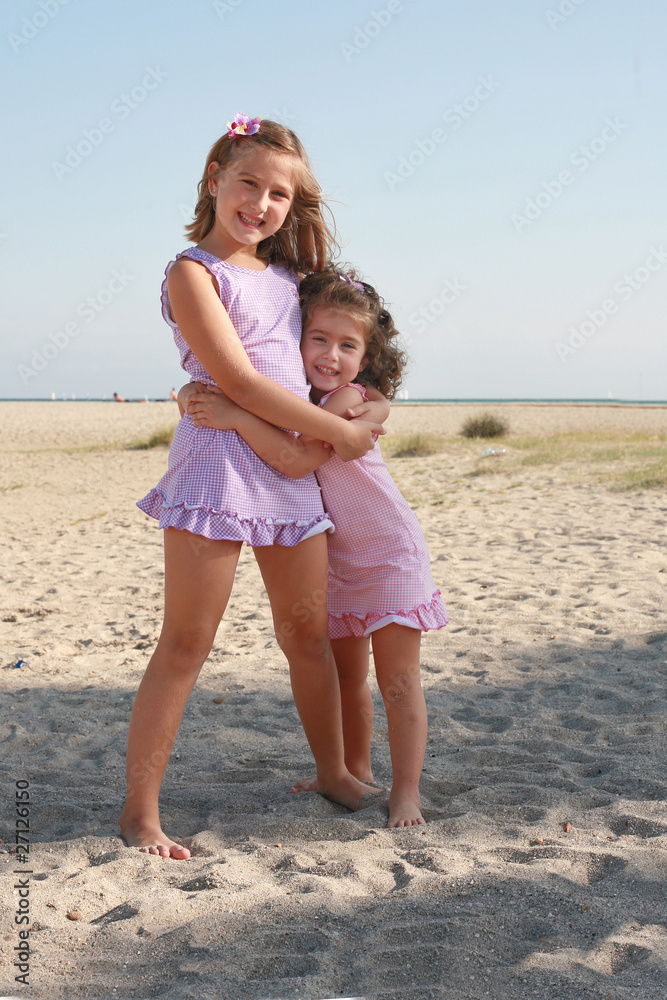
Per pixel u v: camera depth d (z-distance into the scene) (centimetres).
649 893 195
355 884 202
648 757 294
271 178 234
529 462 1415
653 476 1123
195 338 227
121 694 396
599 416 3127
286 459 234
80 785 288
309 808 258
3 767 304
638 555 675
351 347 249
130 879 210
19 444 2314
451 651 446
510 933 179
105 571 720
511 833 233
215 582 230
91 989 163
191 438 235
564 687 381
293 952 175
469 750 306
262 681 410
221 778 289
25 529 976
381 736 333
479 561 691
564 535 789
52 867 221
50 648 482
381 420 254
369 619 254
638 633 461
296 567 239
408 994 159
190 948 175
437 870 208
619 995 155
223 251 245
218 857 222
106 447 2098
